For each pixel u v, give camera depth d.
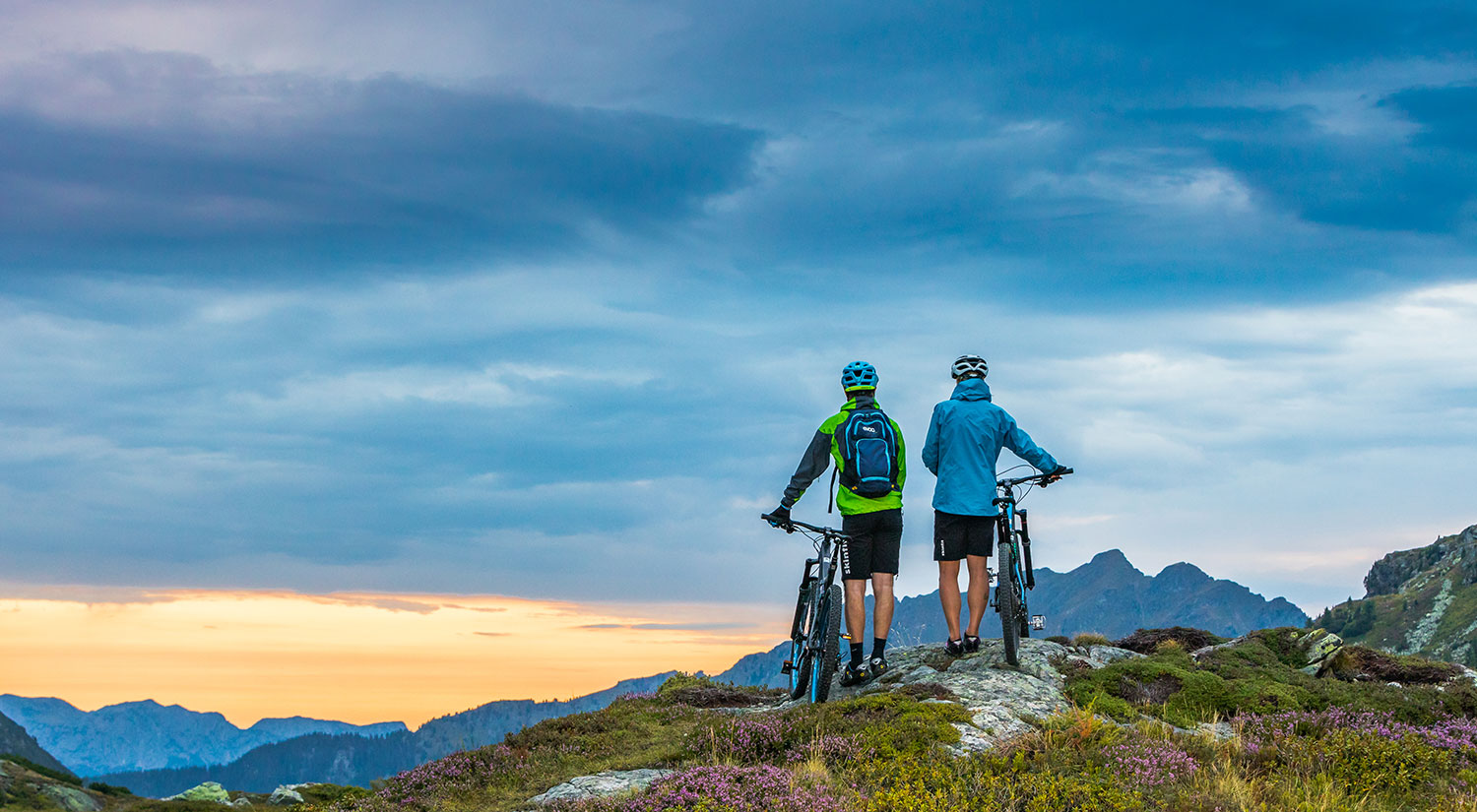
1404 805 9.02
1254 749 9.95
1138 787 8.47
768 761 10.21
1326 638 14.43
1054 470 12.55
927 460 13.02
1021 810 8.07
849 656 12.83
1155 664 12.66
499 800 10.23
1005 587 12.52
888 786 8.73
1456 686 12.49
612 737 12.21
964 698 11.46
